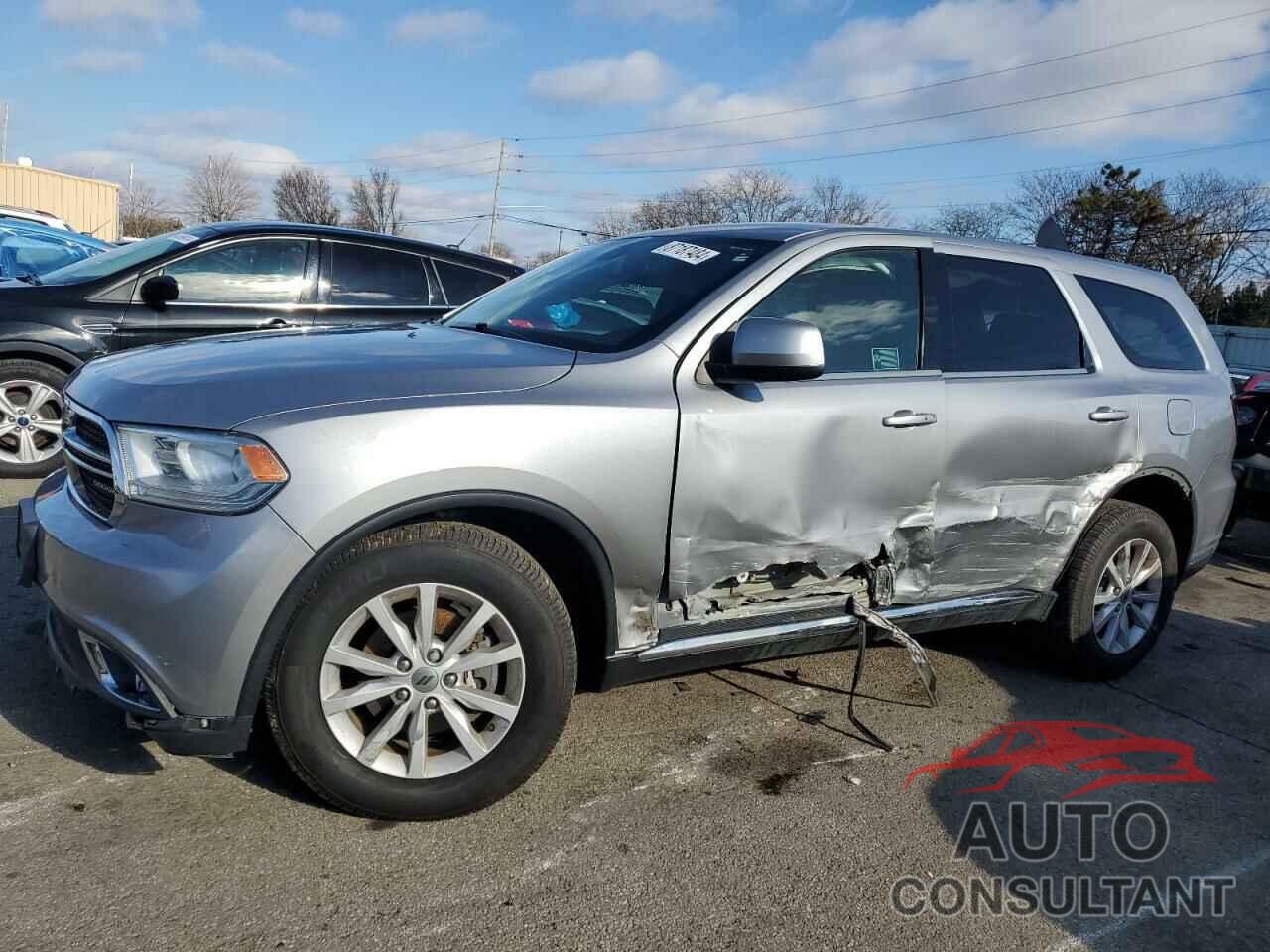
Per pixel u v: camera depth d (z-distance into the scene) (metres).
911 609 3.66
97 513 2.63
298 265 6.57
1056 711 3.96
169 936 2.23
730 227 3.78
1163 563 4.39
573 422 2.78
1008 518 3.76
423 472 2.56
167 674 2.43
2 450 5.98
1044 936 2.52
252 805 2.78
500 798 2.84
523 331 3.37
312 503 2.45
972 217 47.62
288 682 2.53
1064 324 4.12
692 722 3.57
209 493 2.45
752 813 2.97
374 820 2.76
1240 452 6.58
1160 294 4.63
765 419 3.10
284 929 2.29
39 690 3.33
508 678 2.79
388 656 2.68
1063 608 4.15
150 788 2.82
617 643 3.01
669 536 2.99
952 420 3.53
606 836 2.78
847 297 3.48
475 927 2.36
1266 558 7.13
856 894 2.62
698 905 2.51
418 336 3.35
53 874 2.41
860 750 3.46
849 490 3.30
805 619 3.39
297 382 2.63
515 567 2.72
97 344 6.05
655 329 3.13
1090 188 47.38
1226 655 4.84
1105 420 3.99
